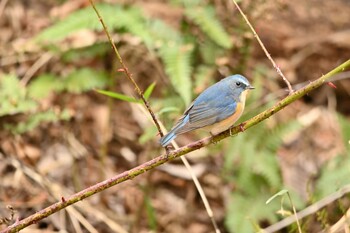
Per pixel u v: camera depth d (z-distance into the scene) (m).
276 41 14.22
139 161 12.33
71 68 12.68
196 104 8.13
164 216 11.81
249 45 11.80
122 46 12.78
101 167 11.66
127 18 11.31
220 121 8.09
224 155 11.84
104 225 11.28
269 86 13.34
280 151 12.80
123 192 11.93
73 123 12.40
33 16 13.69
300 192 12.03
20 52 12.77
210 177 12.28
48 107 11.50
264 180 11.27
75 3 13.69
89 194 6.77
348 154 11.36
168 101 11.20
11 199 11.22
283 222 9.84
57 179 11.75
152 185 12.12
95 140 12.46
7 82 10.88
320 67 14.05
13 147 11.76
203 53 11.70
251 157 11.23
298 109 13.48
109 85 12.03
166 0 13.87
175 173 12.30
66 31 11.10
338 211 10.88
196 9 11.68
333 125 13.22
